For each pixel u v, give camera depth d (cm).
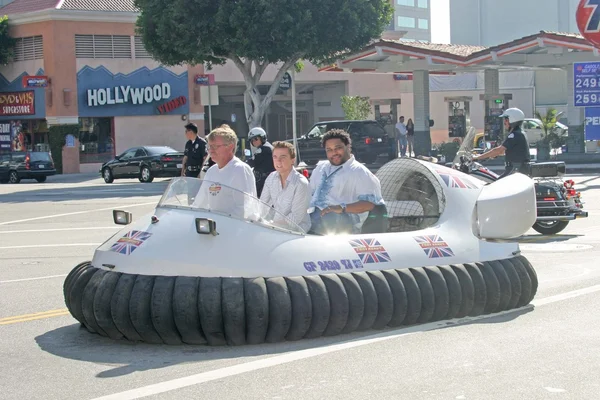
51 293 1044
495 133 3997
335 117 5459
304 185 881
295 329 743
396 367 685
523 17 7456
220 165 859
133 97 4703
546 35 3394
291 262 761
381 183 988
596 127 2778
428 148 4069
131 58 4681
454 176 920
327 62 3931
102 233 1694
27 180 4088
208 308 720
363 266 793
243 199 777
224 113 5216
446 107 5972
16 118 4700
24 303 983
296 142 3494
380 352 729
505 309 880
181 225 764
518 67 4084
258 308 726
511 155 1567
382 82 5534
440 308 819
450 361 703
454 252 859
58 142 4522
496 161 3791
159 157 3478
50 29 4484
